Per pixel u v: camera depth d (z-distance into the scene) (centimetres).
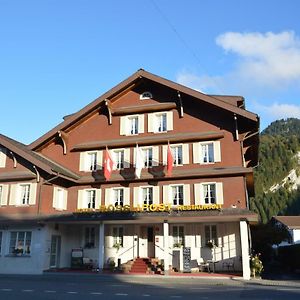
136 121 3061
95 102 3059
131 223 2667
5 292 1555
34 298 1370
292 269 3384
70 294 1498
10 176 2833
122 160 2972
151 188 2838
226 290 1689
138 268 2575
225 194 2631
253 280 2156
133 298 1382
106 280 2194
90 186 2972
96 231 2897
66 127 3127
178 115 2931
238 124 2778
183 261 2505
